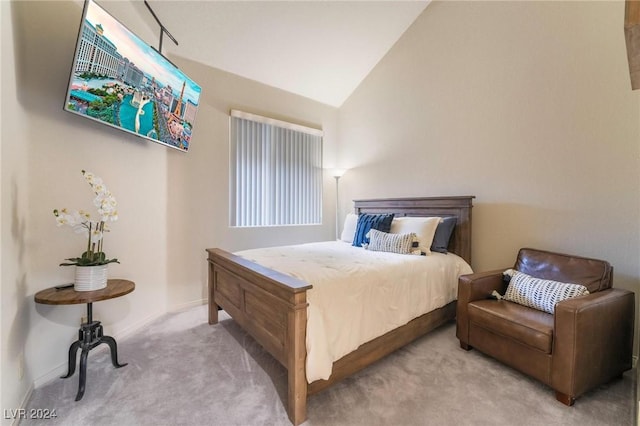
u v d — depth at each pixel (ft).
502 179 8.95
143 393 5.52
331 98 14.53
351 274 6.23
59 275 6.25
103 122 6.48
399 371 6.30
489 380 5.98
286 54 11.19
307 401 5.31
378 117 13.12
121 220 7.97
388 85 12.62
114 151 7.70
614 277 6.88
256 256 7.99
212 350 7.21
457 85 10.09
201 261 10.70
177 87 8.58
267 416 4.95
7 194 4.80
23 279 5.33
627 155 6.68
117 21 6.28
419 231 9.46
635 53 3.40
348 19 10.32
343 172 14.49
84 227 5.80
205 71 10.68
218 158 11.09
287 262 7.11
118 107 6.76
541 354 5.63
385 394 5.51
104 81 6.30
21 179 5.33
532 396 5.49
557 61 7.74
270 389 5.67
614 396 5.54
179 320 9.11
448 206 9.98
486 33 9.25
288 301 5.02
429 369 6.38
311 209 14.29
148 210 8.93
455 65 10.13
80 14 6.64
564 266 6.88
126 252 8.14
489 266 9.29
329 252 8.93
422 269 7.68
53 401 5.27
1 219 4.58
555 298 6.27
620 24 6.75
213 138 10.93
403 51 11.88
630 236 6.66
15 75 5.17
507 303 7.04
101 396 5.42
